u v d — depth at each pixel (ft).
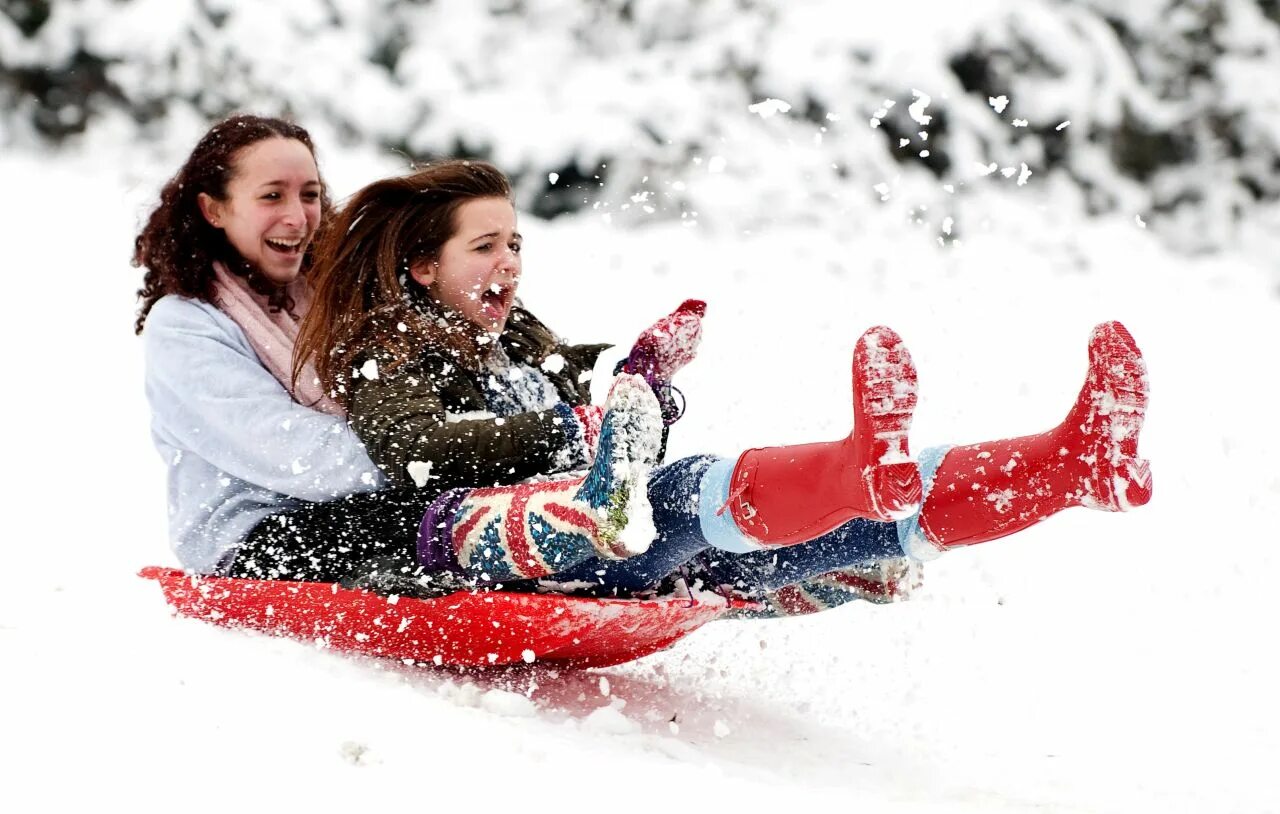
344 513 29.32
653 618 27.20
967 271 93.25
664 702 29.09
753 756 26.35
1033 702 32.42
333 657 27.86
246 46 115.75
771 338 68.28
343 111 115.85
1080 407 24.03
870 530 26.71
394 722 23.70
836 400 55.93
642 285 82.48
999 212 105.60
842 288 84.28
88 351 68.08
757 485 24.97
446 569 27.27
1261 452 57.52
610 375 64.28
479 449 27.76
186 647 26.30
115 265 82.48
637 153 110.32
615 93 112.57
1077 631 38.40
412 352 29.22
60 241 86.17
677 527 26.09
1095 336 23.70
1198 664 35.78
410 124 115.85
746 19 114.01
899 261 94.79
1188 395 67.00
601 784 22.18
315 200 32.37
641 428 24.64
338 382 29.48
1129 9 124.26
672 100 110.93
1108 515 49.32
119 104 115.96
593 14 121.08
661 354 28.60
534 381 31.73
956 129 109.81
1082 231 105.50
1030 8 113.50
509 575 26.91
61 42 114.21
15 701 22.62
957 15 112.27
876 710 30.89
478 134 114.52
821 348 66.59
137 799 20.06
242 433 29.63
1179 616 39.70
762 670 32.73
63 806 19.69
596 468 24.79
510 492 26.76
